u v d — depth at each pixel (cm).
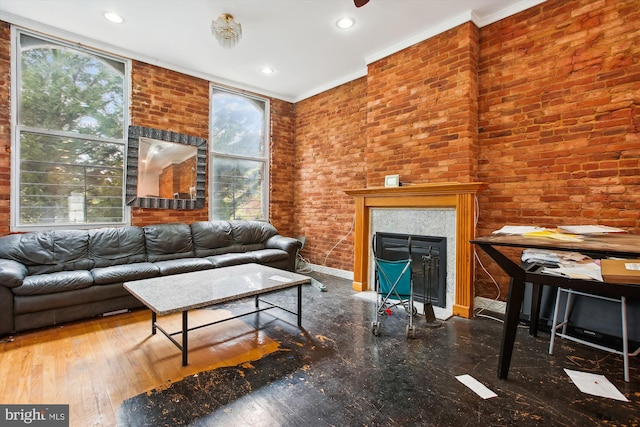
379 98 378
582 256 227
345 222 461
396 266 257
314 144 512
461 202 297
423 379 191
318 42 353
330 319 291
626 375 190
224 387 182
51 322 264
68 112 344
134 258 353
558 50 271
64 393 175
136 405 164
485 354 223
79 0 280
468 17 300
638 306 219
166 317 294
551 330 243
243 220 480
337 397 173
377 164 381
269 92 516
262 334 257
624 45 240
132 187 379
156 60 397
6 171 306
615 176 245
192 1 280
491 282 314
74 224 348
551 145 275
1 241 289
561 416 157
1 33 303
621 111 242
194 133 437
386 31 331
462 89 305
